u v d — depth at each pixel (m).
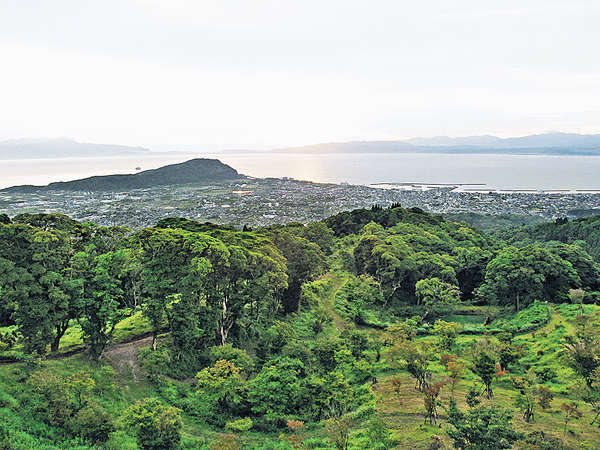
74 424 19.98
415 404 24.95
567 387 26.69
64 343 29.70
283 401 26.02
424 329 42.41
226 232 38.62
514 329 40.78
